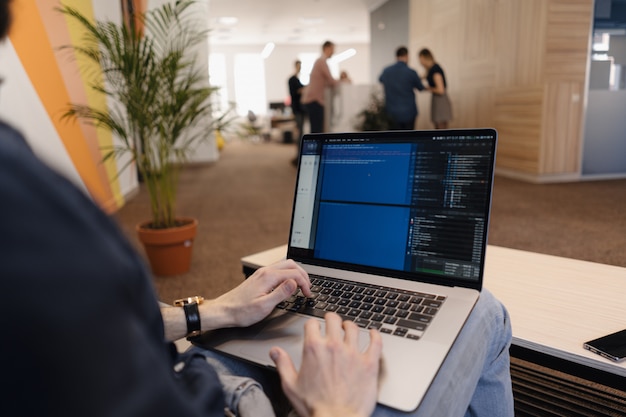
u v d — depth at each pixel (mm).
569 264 1223
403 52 5789
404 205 849
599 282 1087
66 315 235
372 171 892
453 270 781
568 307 952
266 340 673
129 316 270
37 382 234
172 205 2551
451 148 813
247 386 553
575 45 4594
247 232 3369
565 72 4633
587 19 4559
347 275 862
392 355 597
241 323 698
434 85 5762
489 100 5539
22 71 2521
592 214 3471
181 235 2461
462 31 6062
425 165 836
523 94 4922
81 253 249
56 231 242
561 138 4789
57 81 2955
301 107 7199
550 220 3342
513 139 5168
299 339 667
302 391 470
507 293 1034
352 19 11078
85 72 3418
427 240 814
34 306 227
